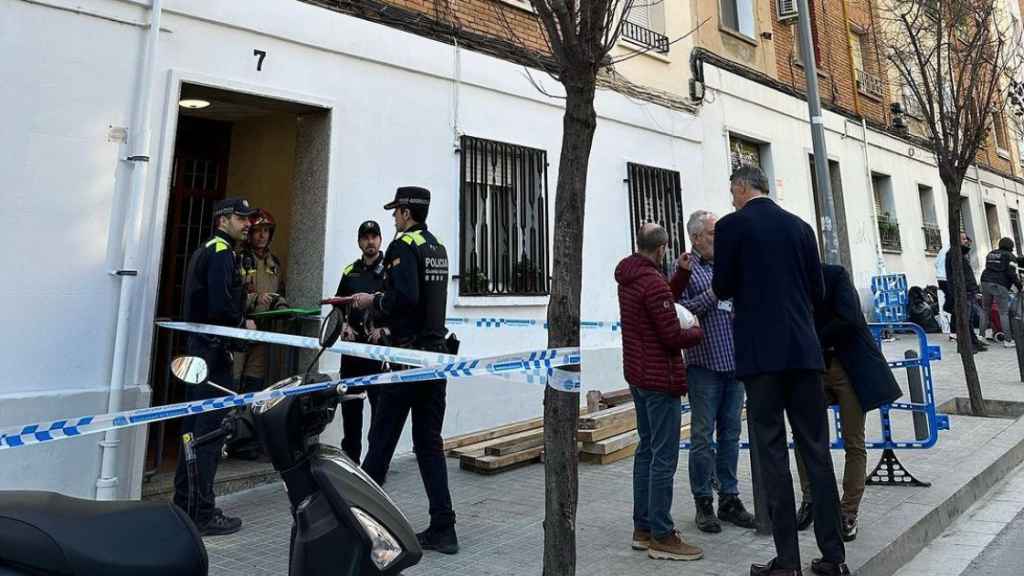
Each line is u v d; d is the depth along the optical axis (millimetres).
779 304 3520
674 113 9719
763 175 3891
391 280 4117
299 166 6301
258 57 5719
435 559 3893
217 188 6820
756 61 11711
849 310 4145
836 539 3529
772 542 4066
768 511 3771
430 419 4070
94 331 4812
